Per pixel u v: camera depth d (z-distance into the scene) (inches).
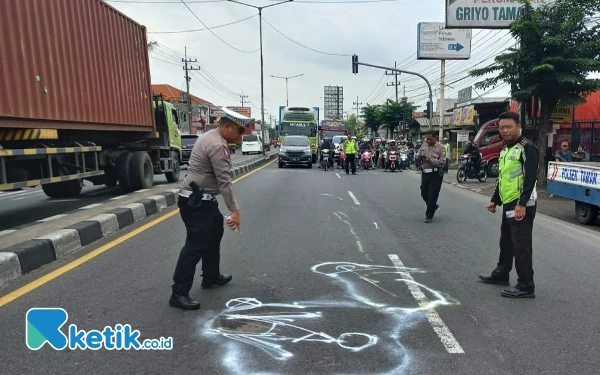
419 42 1202.0
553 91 559.5
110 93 422.3
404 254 248.5
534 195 183.2
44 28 322.0
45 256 223.0
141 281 197.9
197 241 169.0
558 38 516.1
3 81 277.1
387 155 894.4
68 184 490.3
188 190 169.5
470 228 321.4
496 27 747.4
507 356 134.6
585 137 655.8
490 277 200.7
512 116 187.9
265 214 367.2
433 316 163.5
